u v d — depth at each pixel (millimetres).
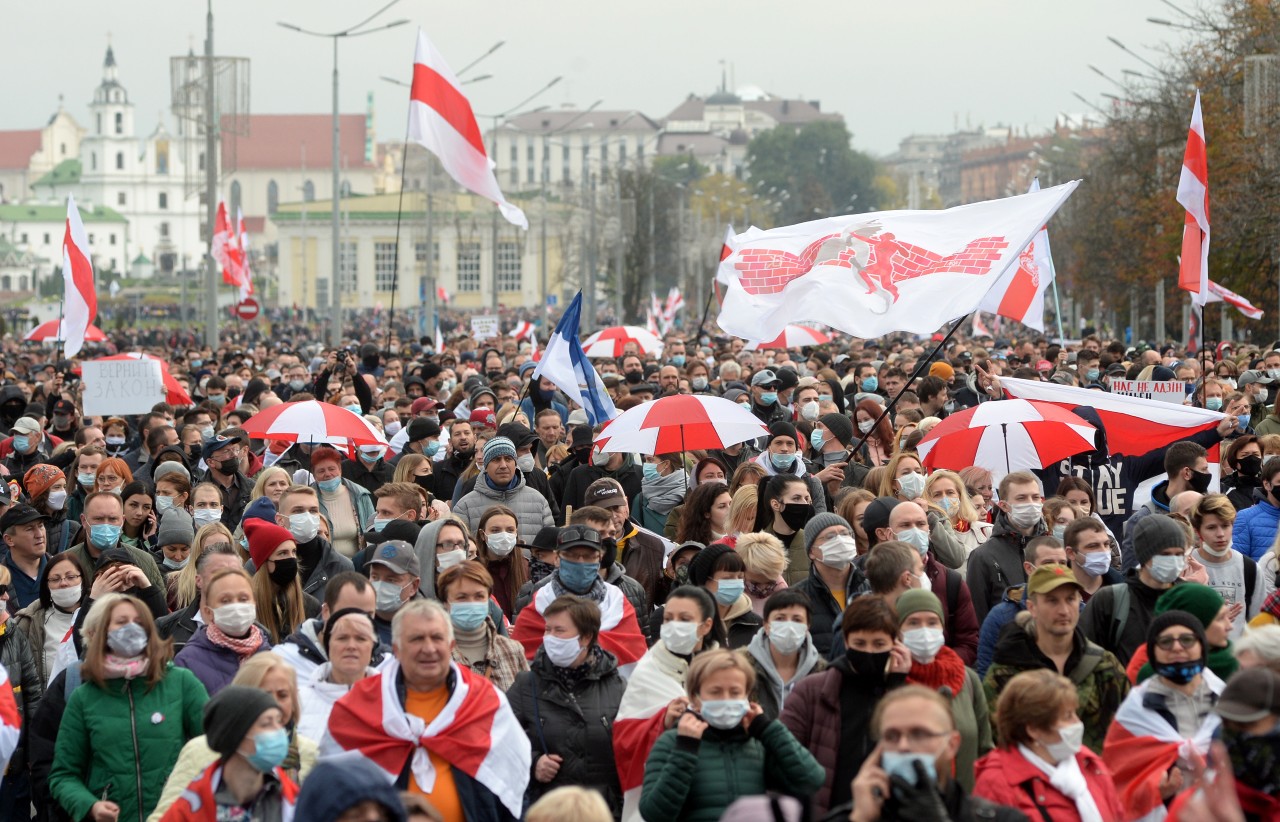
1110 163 136500
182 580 24609
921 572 20594
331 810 12680
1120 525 31688
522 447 33781
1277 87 93062
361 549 30109
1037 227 31266
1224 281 99375
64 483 30281
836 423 35344
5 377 65812
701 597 19547
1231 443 30688
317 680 19250
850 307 31531
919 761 13312
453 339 109562
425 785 17625
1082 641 19484
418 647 17719
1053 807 16109
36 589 26188
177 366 72250
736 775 17047
